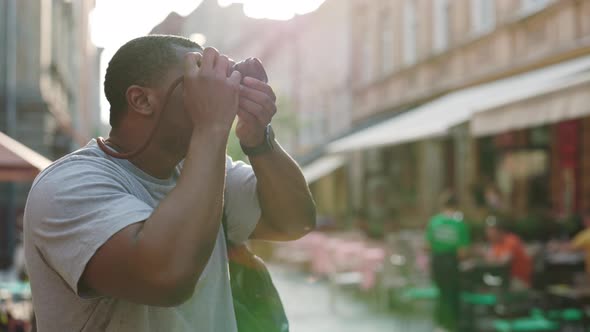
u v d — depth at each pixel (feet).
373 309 30.58
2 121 52.49
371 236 45.55
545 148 40.06
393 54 66.28
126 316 4.18
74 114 92.94
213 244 3.86
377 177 71.00
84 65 119.24
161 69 4.39
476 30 49.39
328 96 91.15
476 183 45.42
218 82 4.06
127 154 4.38
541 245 25.96
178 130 4.44
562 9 37.96
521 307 20.01
